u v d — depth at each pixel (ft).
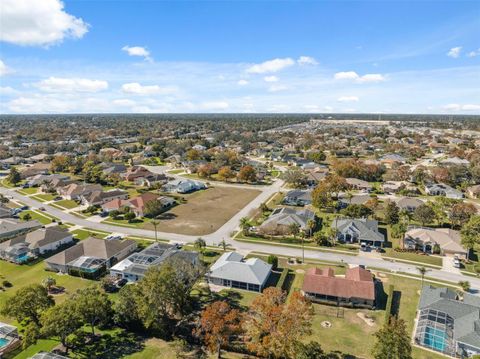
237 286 211.61
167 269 168.76
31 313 160.86
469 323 162.30
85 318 150.61
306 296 197.57
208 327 146.00
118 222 336.08
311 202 392.68
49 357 139.85
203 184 485.56
